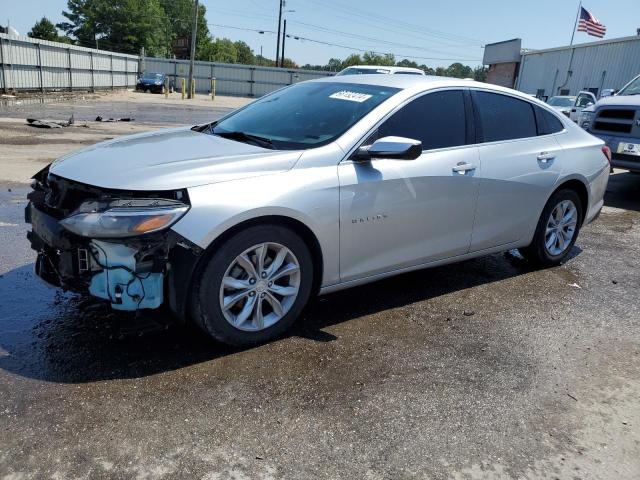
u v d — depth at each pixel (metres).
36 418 2.54
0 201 6.45
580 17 32.78
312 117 3.84
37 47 26.67
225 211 2.94
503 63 43.06
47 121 14.62
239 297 3.15
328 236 3.39
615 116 8.64
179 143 3.60
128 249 2.82
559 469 2.46
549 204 4.89
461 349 3.50
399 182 3.66
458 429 2.69
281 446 2.48
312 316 3.85
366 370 3.16
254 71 50.66
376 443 2.55
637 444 2.67
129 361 3.07
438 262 4.15
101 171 3.04
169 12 88.62
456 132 4.12
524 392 3.05
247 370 3.06
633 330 3.94
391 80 4.16
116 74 39.22
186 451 2.40
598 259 5.59
